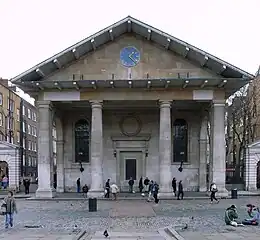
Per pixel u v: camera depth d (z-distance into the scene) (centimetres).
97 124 3136
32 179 5153
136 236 1480
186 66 3125
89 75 3128
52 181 3250
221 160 3097
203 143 3712
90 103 3203
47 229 1675
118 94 3156
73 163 3809
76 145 3847
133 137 3759
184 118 3788
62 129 3809
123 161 3772
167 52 3134
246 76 3005
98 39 3072
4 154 4072
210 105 3266
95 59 3141
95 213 2228
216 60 2988
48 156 3144
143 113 3788
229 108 5800
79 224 1822
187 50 3011
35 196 3161
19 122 6744
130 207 2511
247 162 4078
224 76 3100
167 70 3119
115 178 3741
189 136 3762
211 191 2917
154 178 3725
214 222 1853
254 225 1747
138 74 3119
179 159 3775
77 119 3844
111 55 3141
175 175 3741
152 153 3753
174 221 1895
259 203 2734
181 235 1476
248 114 5312
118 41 3152
